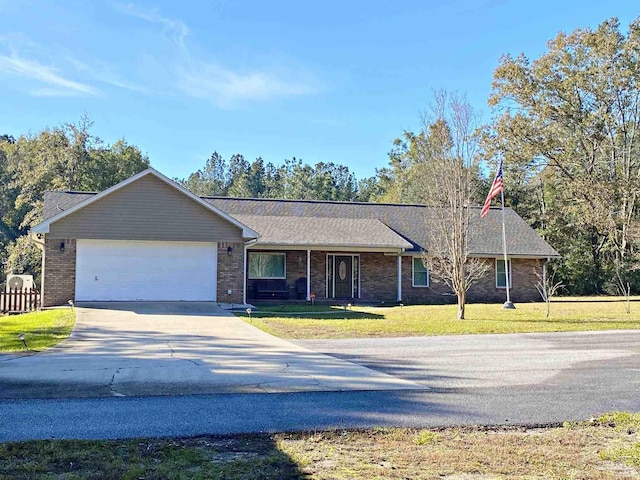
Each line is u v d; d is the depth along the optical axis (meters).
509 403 7.91
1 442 5.89
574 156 40.34
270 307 22.31
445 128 20.27
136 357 11.38
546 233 39.81
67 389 8.41
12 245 41.38
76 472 5.07
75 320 16.97
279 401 7.86
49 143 45.59
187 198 21.48
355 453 5.77
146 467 5.23
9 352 11.85
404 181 57.34
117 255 20.88
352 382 9.16
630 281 37.22
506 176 42.59
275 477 5.08
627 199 37.75
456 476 5.21
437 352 12.43
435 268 24.12
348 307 22.94
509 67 39.72
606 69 38.84
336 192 81.69
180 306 20.28
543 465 5.51
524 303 27.70
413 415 7.24
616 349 13.10
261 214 28.45
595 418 7.14
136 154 47.81
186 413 7.15
